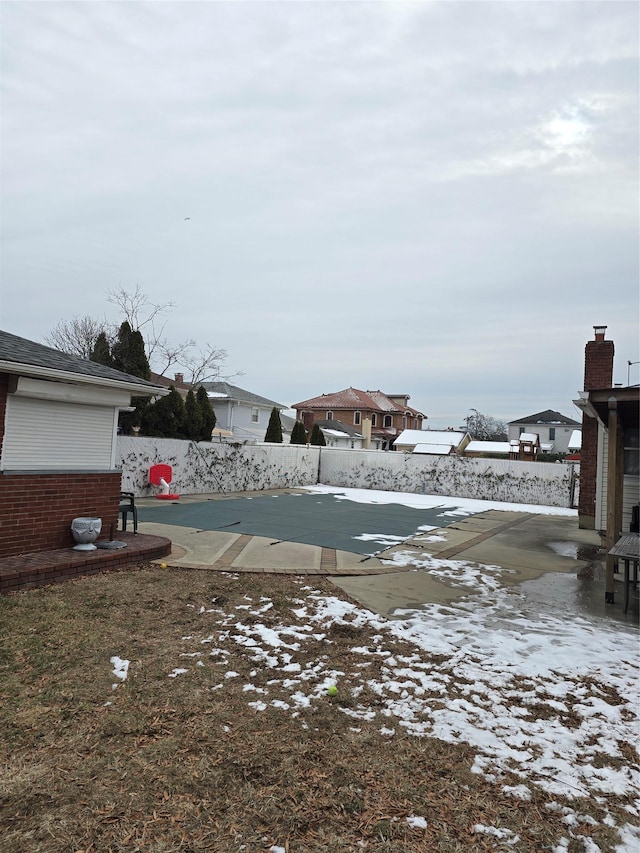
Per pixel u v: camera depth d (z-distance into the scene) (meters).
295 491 18.95
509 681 3.70
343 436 37.56
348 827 2.19
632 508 7.96
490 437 64.19
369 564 7.36
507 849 2.10
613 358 13.08
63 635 4.14
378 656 4.06
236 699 3.26
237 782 2.45
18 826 2.10
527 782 2.55
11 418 5.96
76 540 6.52
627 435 8.74
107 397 7.02
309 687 3.48
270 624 4.68
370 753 2.74
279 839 2.10
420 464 20.91
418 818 2.26
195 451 15.92
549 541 10.20
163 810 2.24
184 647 4.04
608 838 2.18
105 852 1.98
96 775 2.45
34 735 2.75
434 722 3.09
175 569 6.51
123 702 3.14
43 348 7.16
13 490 5.97
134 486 13.83
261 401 33.62
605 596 5.89
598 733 3.04
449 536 10.27
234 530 9.58
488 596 5.98
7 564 5.61
